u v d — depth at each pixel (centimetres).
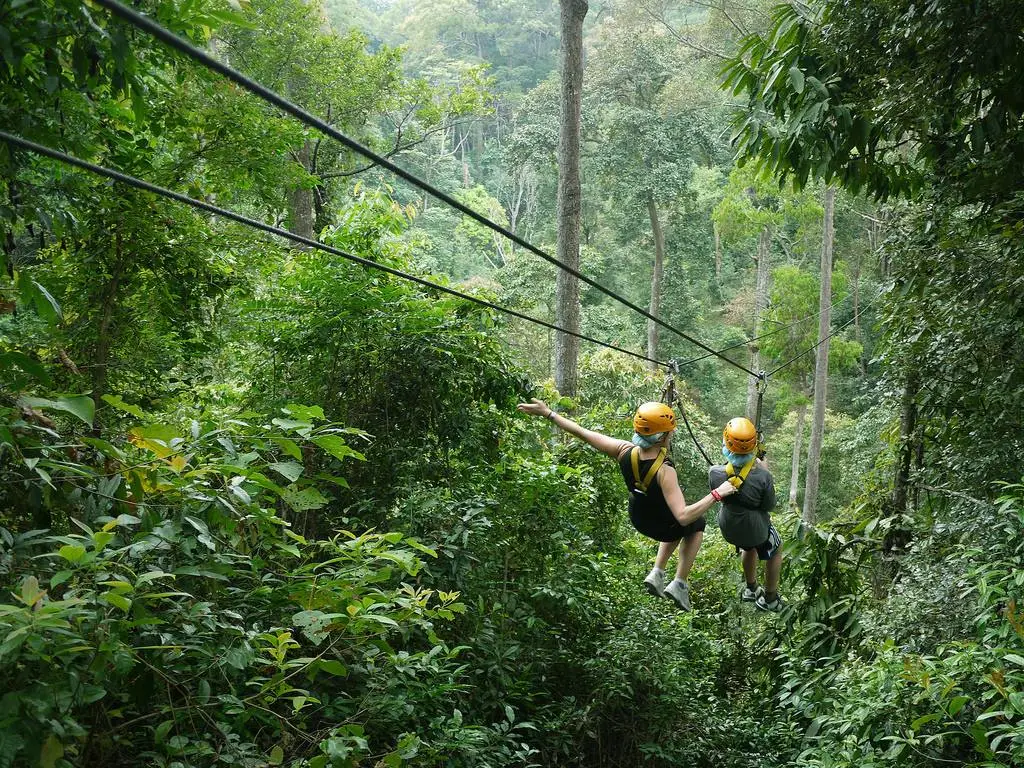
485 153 5975
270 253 705
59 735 249
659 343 3844
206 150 647
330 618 347
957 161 711
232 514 356
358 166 1798
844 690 569
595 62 3491
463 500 620
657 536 499
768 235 3669
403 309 677
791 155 773
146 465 341
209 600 360
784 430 3241
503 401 711
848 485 2681
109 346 597
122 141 547
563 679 648
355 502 639
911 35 637
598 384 1923
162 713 328
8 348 520
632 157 3478
